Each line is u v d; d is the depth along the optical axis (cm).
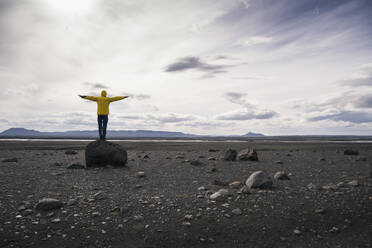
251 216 551
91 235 459
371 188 766
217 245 438
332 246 434
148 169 1216
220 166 1348
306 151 2606
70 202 614
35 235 450
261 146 3712
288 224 516
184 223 511
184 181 921
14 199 644
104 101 1310
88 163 1228
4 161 1431
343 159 1712
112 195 702
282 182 883
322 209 576
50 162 1450
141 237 457
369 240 451
